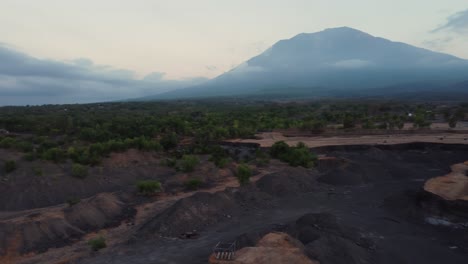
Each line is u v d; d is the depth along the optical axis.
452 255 27.14
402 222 34.06
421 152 65.50
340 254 25.06
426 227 32.62
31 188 42.12
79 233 31.73
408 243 29.23
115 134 76.00
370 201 40.94
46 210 36.38
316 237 27.80
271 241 25.11
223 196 39.12
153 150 64.19
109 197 39.50
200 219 34.06
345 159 57.28
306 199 42.12
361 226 32.88
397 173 52.16
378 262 25.81
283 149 63.72
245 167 45.44
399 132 84.94
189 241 29.84
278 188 44.28
